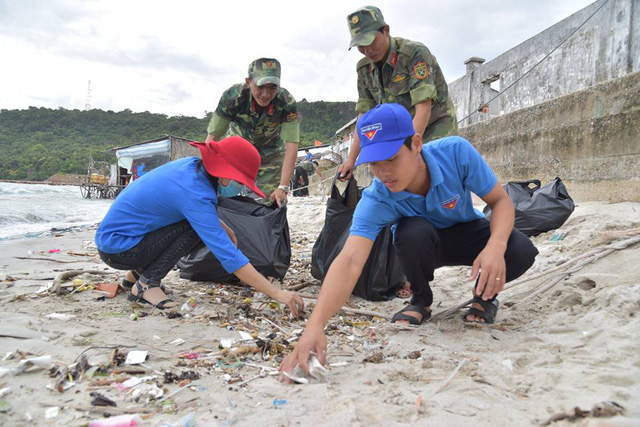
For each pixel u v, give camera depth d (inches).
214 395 66.5
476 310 101.3
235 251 101.4
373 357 82.0
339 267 83.0
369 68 150.9
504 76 376.5
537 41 335.3
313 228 305.9
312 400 64.2
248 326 103.3
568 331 88.7
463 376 71.6
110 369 75.0
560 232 163.6
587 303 98.3
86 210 521.0
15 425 56.6
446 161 90.6
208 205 103.8
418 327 100.0
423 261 98.5
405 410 61.0
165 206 107.3
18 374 70.7
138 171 955.3
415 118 132.9
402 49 135.4
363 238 87.3
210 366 79.0
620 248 122.9
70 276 137.2
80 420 58.2
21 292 124.0
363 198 92.7
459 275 149.9
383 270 127.3
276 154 184.4
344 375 74.9
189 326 100.9
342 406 61.1
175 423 57.1
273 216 142.5
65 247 220.5
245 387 69.9
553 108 233.5
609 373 66.2
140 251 112.0
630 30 245.9
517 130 263.0
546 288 115.0
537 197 174.6
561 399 61.7
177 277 151.3
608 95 198.1
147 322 101.6
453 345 88.1
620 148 191.8
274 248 138.3
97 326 97.0
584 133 211.5
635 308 86.7
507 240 90.3
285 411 61.1
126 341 88.7
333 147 1162.6
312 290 140.1
